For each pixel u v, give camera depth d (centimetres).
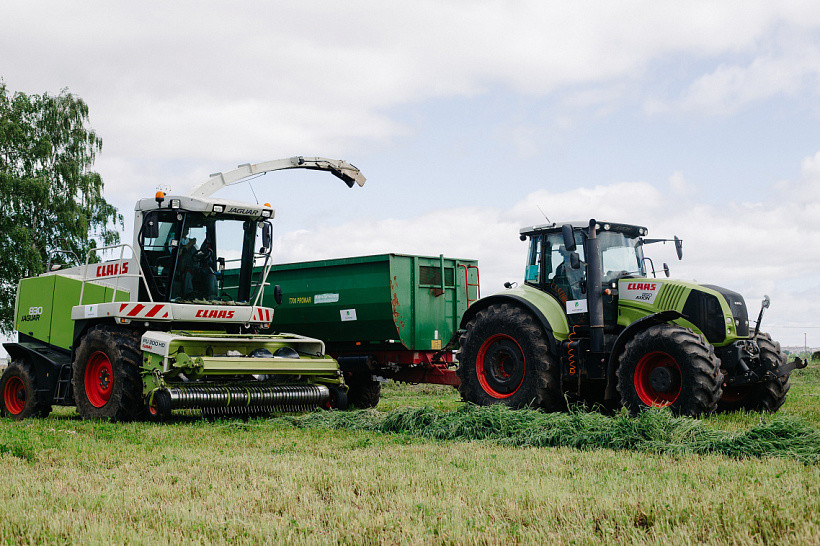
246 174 1342
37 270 3052
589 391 1113
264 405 1079
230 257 1205
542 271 1153
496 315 1138
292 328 1421
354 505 504
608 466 622
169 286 1149
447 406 1295
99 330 1124
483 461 658
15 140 3200
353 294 1323
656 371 964
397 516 462
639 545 397
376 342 1325
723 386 1056
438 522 448
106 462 692
